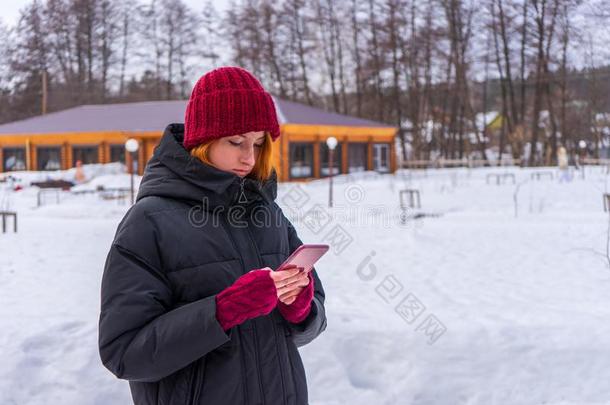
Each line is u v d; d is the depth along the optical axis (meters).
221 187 1.75
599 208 14.87
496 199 17.95
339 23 51.62
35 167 30.25
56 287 7.02
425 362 4.27
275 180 1.99
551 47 43.72
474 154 54.38
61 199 21.14
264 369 1.75
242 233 1.84
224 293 1.58
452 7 46.81
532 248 9.40
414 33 48.84
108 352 1.61
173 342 1.54
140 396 1.75
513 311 5.55
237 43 54.84
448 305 5.91
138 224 1.69
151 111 31.48
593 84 43.41
